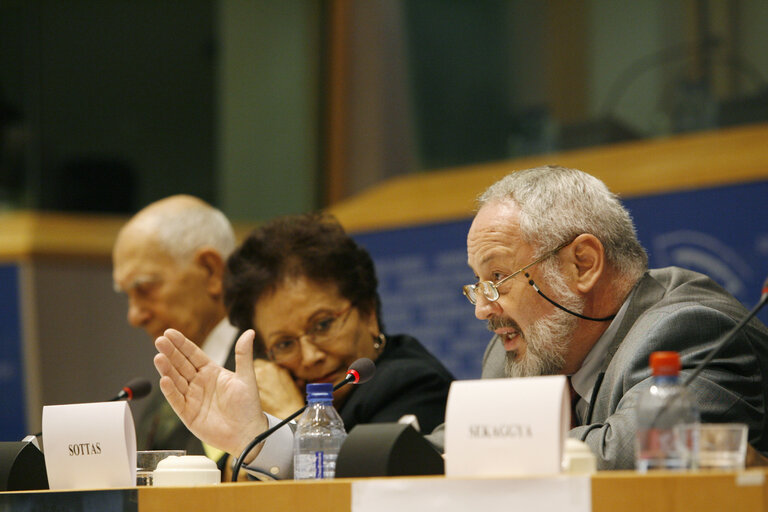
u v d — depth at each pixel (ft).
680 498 10.55
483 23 39.81
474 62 39.93
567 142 36.83
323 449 15.39
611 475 10.90
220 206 46.68
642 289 17.87
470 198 36.50
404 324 36.65
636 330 16.89
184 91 47.21
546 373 17.92
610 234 17.84
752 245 29.53
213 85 47.50
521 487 11.33
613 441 14.60
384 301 37.37
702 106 33.37
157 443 25.88
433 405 21.67
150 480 16.29
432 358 23.17
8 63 45.75
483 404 12.28
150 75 46.88
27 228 43.60
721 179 30.42
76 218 44.93
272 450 16.89
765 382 16.74
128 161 46.21
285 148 46.11
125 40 46.68
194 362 16.75
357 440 13.34
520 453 11.94
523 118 38.22
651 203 31.89
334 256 22.04
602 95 36.32
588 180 18.15
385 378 21.68
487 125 39.19
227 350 26.96
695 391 15.30
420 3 41.91
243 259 22.61
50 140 45.44
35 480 16.38
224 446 16.56
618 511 10.80
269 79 47.62
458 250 35.60
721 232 30.30
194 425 16.66
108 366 43.21
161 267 28.53
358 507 12.19
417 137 41.14
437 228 36.42
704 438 11.75
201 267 28.78
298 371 22.09
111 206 45.80
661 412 12.01
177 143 46.80
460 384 12.55
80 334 43.57
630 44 35.94
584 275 17.62
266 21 47.93
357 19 44.14
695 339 16.17
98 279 44.45
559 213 17.66
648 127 34.78
